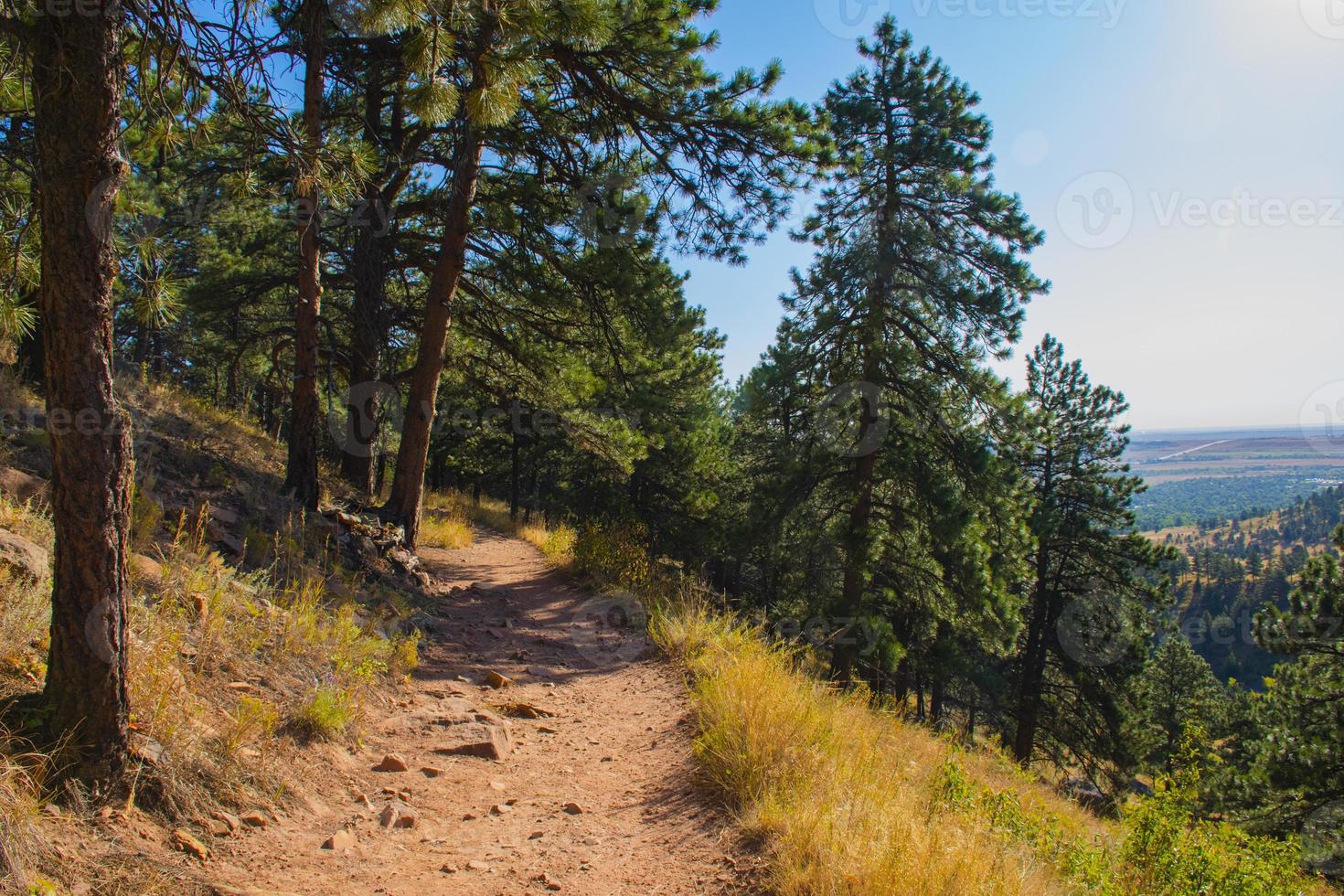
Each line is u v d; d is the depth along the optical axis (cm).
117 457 326
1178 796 584
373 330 1377
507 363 1464
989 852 404
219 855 327
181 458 957
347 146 499
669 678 782
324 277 1462
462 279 1311
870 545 1567
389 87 1185
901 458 1596
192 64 388
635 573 1282
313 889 321
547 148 1135
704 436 2541
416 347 1786
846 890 329
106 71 301
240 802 371
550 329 1334
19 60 373
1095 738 2462
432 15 373
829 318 1584
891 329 1600
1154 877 538
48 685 324
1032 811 653
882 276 1575
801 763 485
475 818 436
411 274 1652
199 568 580
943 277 1541
